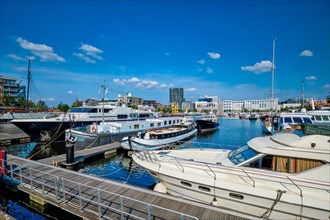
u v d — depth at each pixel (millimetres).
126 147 16234
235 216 5297
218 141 25594
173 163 7180
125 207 6086
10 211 7430
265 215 5363
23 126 19453
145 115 28875
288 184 5301
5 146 20703
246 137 29203
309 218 4875
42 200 7238
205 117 43344
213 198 6074
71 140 13297
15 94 68750
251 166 6199
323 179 5105
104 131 18969
